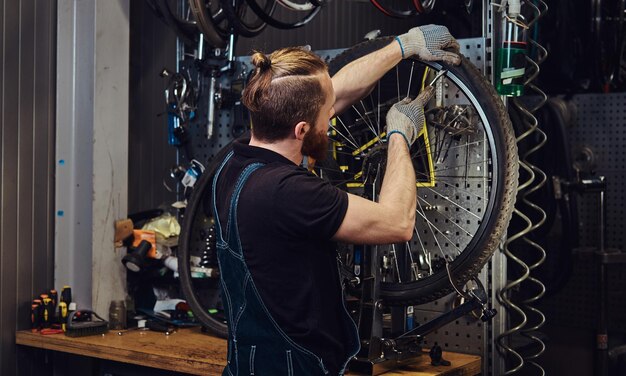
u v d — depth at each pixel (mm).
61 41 3062
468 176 2557
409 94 2621
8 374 2916
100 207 3020
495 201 2254
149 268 3090
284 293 1801
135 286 3168
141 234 3059
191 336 2785
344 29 4137
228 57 3027
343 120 2688
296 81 1826
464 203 2566
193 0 2771
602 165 3883
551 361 3947
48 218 3064
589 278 3848
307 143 1895
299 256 1797
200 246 3117
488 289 2574
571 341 3895
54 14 3070
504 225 2242
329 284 1851
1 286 2887
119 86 3092
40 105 3025
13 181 2928
